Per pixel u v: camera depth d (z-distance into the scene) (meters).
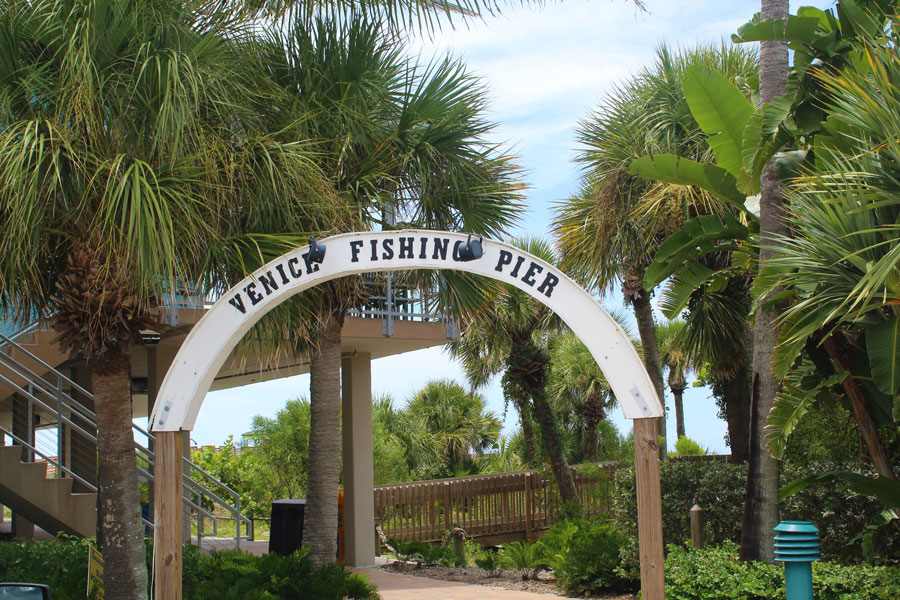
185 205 6.07
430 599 9.13
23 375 9.31
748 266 8.56
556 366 23.64
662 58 12.52
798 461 9.59
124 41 6.54
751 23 7.24
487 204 9.69
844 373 6.79
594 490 12.90
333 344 9.67
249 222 7.31
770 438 6.87
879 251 6.26
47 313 6.96
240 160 6.99
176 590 5.71
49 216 6.20
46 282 6.67
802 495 8.72
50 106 6.37
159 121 6.14
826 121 7.13
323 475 9.48
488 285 9.91
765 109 7.10
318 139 8.92
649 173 8.37
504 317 14.35
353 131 9.17
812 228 6.45
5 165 5.86
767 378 7.43
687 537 9.50
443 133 9.54
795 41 7.19
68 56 6.09
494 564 11.15
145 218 5.83
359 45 9.32
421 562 12.34
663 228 11.60
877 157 6.21
